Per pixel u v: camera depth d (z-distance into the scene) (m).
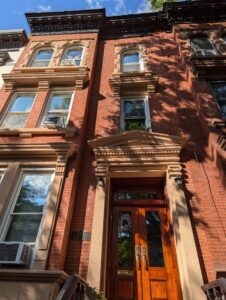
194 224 5.25
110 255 5.43
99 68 9.88
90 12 11.63
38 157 6.40
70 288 3.21
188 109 7.75
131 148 6.55
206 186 5.81
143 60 9.92
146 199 6.24
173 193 5.69
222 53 9.15
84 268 4.82
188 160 6.36
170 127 7.28
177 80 8.88
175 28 10.69
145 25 11.57
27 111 8.27
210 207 5.44
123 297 4.91
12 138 7.06
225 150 5.94
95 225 5.32
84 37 11.12
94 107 8.20
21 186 6.10
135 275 5.16
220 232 5.04
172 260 5.27
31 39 11.33
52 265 4.60
